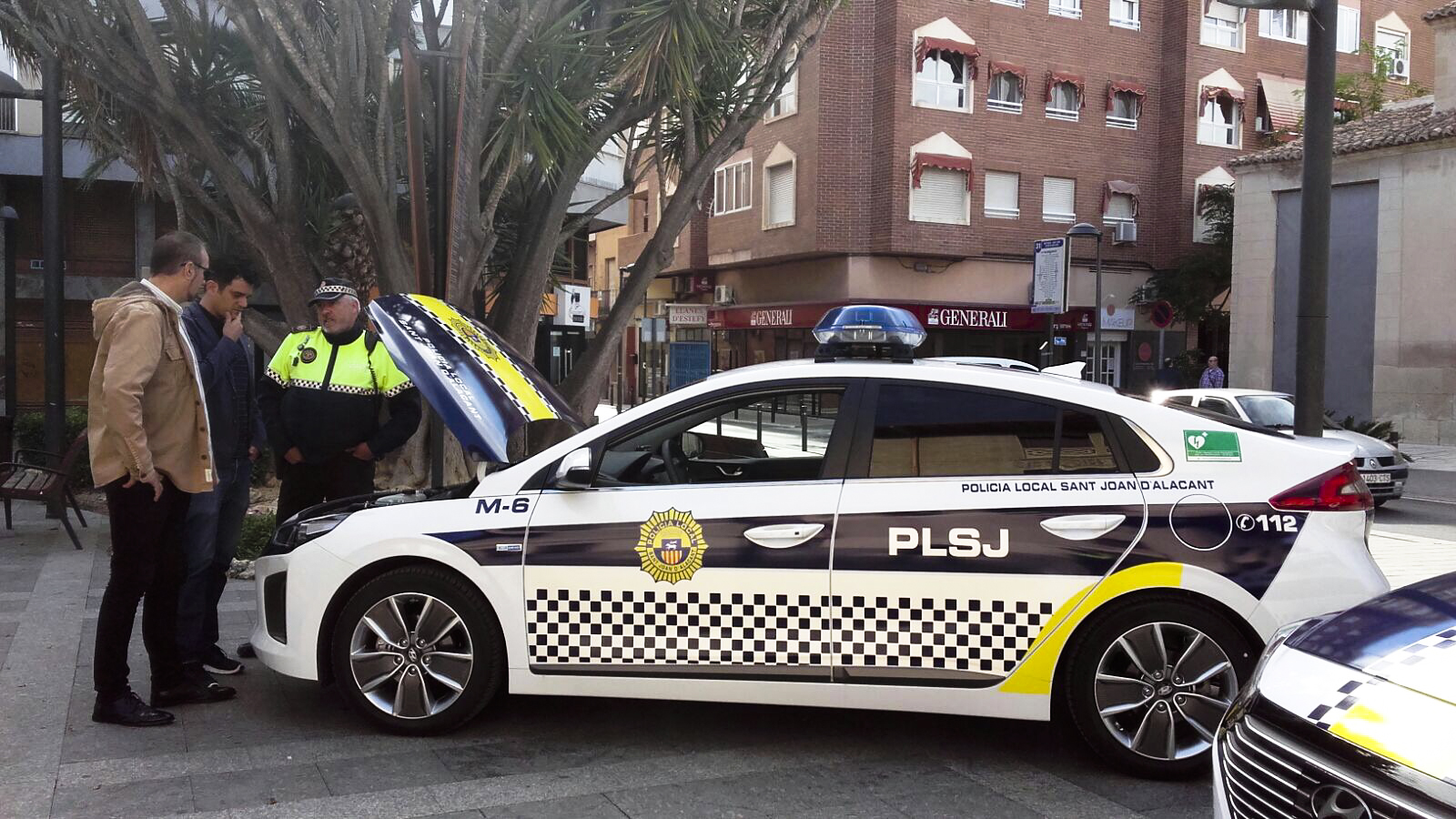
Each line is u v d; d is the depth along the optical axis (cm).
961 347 2903
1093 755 428
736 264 3198
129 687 459
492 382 466
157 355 435
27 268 1705
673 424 439
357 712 457
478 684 436
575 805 376
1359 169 2195
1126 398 421
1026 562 401
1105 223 2989
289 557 451
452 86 840
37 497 835
